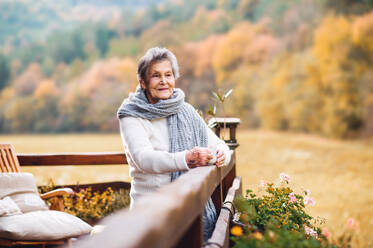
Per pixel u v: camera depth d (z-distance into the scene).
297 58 38.03
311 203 3.14
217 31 49.62
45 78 57.62
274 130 39.38
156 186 2.22
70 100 52.75
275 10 45.19
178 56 46.91
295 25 41.25
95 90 52.12
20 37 68.00
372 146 27.97
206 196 1.66
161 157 2.06
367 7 34.84
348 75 32.16
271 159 21.25
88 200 4.63
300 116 35.94
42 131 53.47
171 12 56.03
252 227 1.91
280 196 2.77
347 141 31.56
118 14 62.19
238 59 44.41
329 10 37.88
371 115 31.08
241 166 18.00
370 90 31.33
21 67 59.53
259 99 41.06
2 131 54.69
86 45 59.03
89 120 51.69
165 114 2.33
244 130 41.69
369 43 32.16
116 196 4.61
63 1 75.12
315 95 34.69
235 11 50.47
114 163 3.88
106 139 38.38
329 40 33.56
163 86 2.38
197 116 2.54
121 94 50.44
